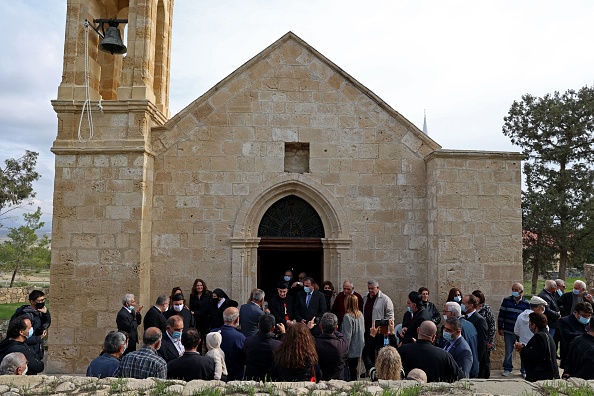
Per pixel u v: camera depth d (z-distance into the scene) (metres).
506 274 10.26
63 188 9.99
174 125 10.84
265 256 14.50
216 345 5.85
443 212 10.28
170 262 10.56
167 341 6.52
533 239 25.23
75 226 9.90
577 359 5.88
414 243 10.90
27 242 30.47
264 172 10.86
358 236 10.82
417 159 11.09
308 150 11.16
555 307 9.19
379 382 5.11
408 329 7.54
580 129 24.50
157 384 4.98
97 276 9.79
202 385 5.04
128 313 8.04
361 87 11.12
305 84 11.10
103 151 10.01
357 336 7.75
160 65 12.57
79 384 5.05
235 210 10.76
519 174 10.52
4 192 25.98
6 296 23.27
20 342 6.04
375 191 10.97
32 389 4.95
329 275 10.88
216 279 10.59
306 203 11.23
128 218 9.91
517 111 26.81
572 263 24.86
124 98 10.32
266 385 5.06
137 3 10.67
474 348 7.02
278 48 11.17
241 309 7.79
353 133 11.06
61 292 9.75
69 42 10.62
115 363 5.63
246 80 11.04
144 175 10.08
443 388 5.00
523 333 8.42
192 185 10.75
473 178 10.42
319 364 5.85
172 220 10.65
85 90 10.38
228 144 10.87
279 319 8.94
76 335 9.65
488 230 10.33
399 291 10.77
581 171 24.72
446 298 10.07
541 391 5.12
